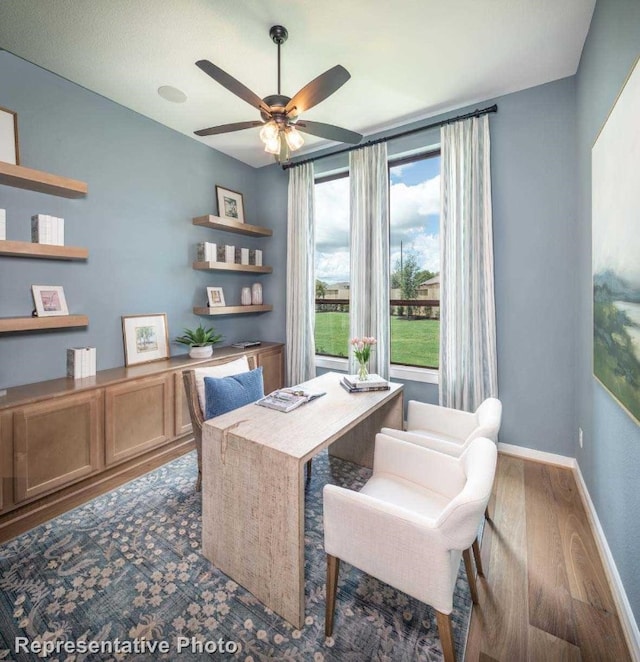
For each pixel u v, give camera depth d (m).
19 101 2.38
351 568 1.73
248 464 1.54
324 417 1.86
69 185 2.40
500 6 1.95
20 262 2.41
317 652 1.31
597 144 1.86
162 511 2.16
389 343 3.39
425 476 1.63
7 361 2.36
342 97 2.87
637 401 1.27
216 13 2.01
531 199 2.73
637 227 1.28
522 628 1.40
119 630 1.40
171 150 3.42
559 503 2.24
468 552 1.48
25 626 1.41
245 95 1.89
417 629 1.40
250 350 3.82
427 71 2.53
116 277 2.99
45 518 2.09
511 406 2.89
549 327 2.71
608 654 1.30
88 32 2.14
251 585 1.56
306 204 3.87
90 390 2.38
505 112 2.81
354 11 1.99
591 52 2.04
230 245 4.09
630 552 1.40
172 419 2.95
